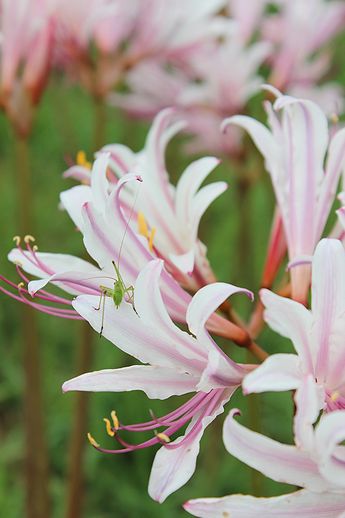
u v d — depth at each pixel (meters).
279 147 0.75
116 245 0.69
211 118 1.12
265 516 0.66
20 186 0.98
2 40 0.95
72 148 1.39
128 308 0.67
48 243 1.37
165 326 0.67
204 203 0.73
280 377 0.63
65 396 1.19
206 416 0.67
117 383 0.67
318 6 1.13
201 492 1.05
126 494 1.08
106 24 1.01
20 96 0.96
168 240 0.74
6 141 1.58
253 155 1.11
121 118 1.36
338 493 0.65
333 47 1.38
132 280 0.69
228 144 1.11
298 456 0.64
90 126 1.55
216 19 1.08
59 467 1.19
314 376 0.65
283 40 1.14
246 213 1.12
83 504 1.02
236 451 0.64
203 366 0.67
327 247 0.65
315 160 0.73
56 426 1.19
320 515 0.66
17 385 1.21
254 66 1.12
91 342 1.00
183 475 0.66
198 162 0.75
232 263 1.22
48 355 1.22
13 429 1.23
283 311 0.65
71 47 1.00
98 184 0.70
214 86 1.12
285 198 0.74
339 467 0.63
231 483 1.09
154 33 1.03
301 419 0.62
